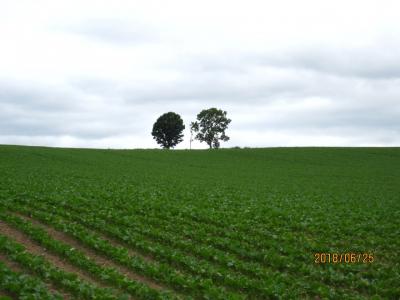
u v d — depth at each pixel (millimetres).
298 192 43312
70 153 76438
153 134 141875
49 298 13016
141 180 47438
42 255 18219
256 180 54406
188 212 27703
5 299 12734
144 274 16391
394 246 21312
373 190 48188
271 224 25125
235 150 91188
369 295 15430
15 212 26312
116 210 27562
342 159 79938
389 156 83000
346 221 26797
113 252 18297
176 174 57000
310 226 25016
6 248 18047
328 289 15180
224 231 23016
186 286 14852
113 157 75125
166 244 20703
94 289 13852
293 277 16562
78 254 17750
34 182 39656
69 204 28594
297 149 92625
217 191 40594
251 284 15148
